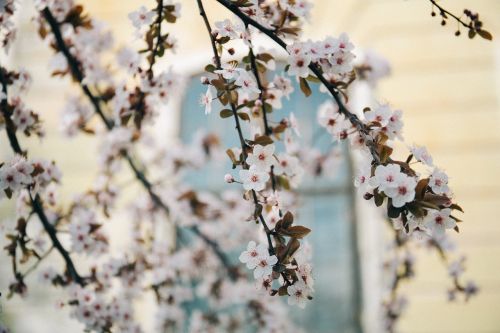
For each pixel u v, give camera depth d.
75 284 2.20
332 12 3.87
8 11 2.03
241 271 3.16
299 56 1.53
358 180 1.34
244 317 3.44
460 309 3.21
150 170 3.70
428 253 2.99
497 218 3.32
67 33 2.42
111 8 4.05
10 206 3.31
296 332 3.19
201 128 4.00
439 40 3.68
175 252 3.38
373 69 2.77
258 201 1.58
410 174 1.29
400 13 3.77
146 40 1.91
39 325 3.47
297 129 1.84
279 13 1.83
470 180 3.40
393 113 1.48
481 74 3.58
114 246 3.54
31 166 1.73
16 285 1.99
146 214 3.29
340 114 1.70
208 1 4.03
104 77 2.46
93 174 3.75
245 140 1.50
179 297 2.99
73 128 2.68
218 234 3.45
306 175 3.37
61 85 3.91
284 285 1.34
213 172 4.00
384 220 3.21
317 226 3.69
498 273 3.23
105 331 2.20
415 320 3.23
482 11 3.66
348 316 3.48
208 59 3.95
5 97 1.91
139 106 2.07
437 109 3.55
